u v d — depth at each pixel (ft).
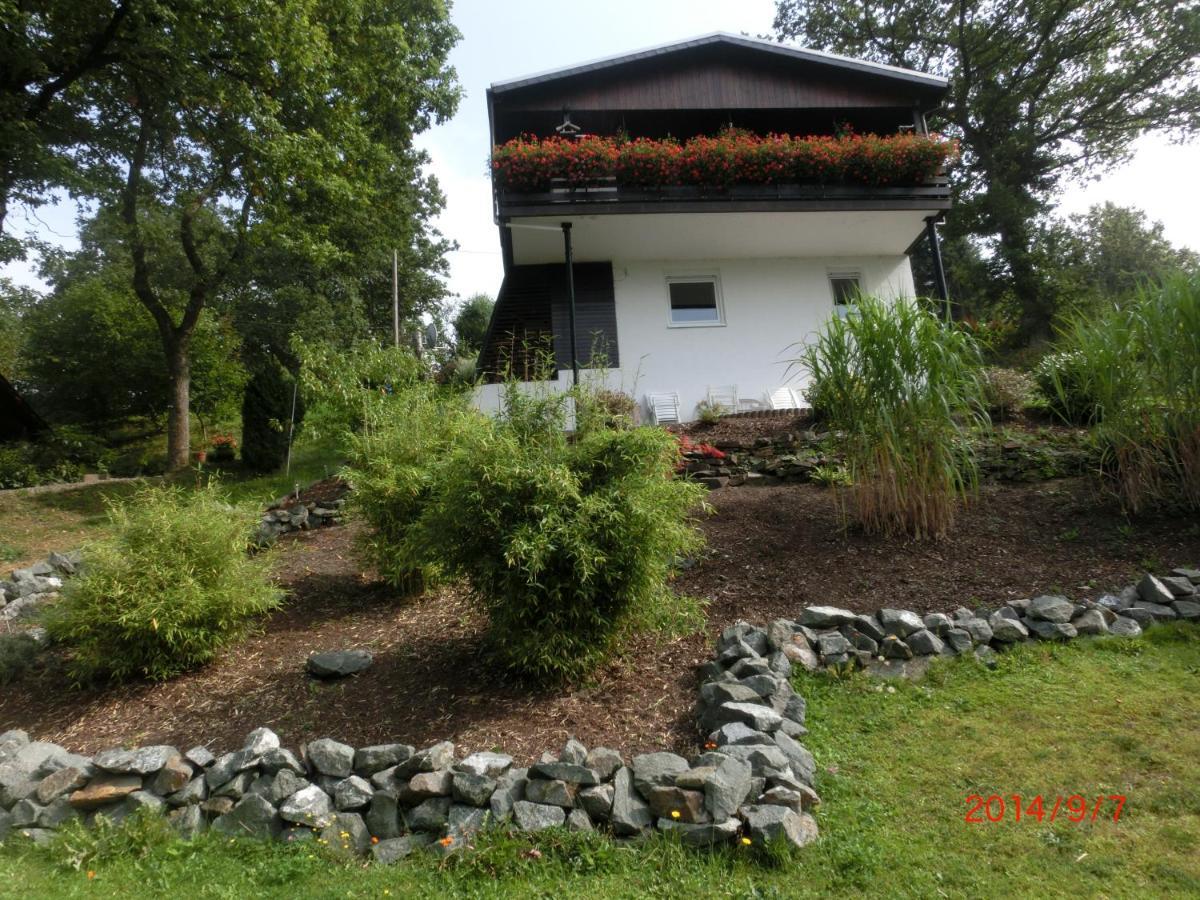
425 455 18.95
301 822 10.37
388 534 18.45
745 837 9.42
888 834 9.57
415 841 10.07
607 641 13.15
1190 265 19.65
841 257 41.73
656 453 13.17
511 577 12.35
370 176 51.62
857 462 18.76
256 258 67.15
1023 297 82.94
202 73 39.52
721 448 27.27
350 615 17.93
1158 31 75.10
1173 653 13.47
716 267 41.14
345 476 18.72
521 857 9.43
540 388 14.73
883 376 18.04
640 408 37.14
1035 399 26.99
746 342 39.93
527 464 12.44
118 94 45.16
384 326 86.99
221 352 77.05
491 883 9.07
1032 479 21.50
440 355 64.08
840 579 16.72
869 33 88.58
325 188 45.11
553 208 34.78
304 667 14.84
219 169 50.65
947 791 10.37
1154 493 18.62
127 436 82.53
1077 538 17.80
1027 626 14.56
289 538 25.43
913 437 18.03
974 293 89.86
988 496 20.57
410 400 21.17
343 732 12.27
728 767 10.13
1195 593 14.97
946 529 18.45
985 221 82.53
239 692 13.98
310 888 9.26
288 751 11.37
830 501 21.22
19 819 10.96
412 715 12.62
